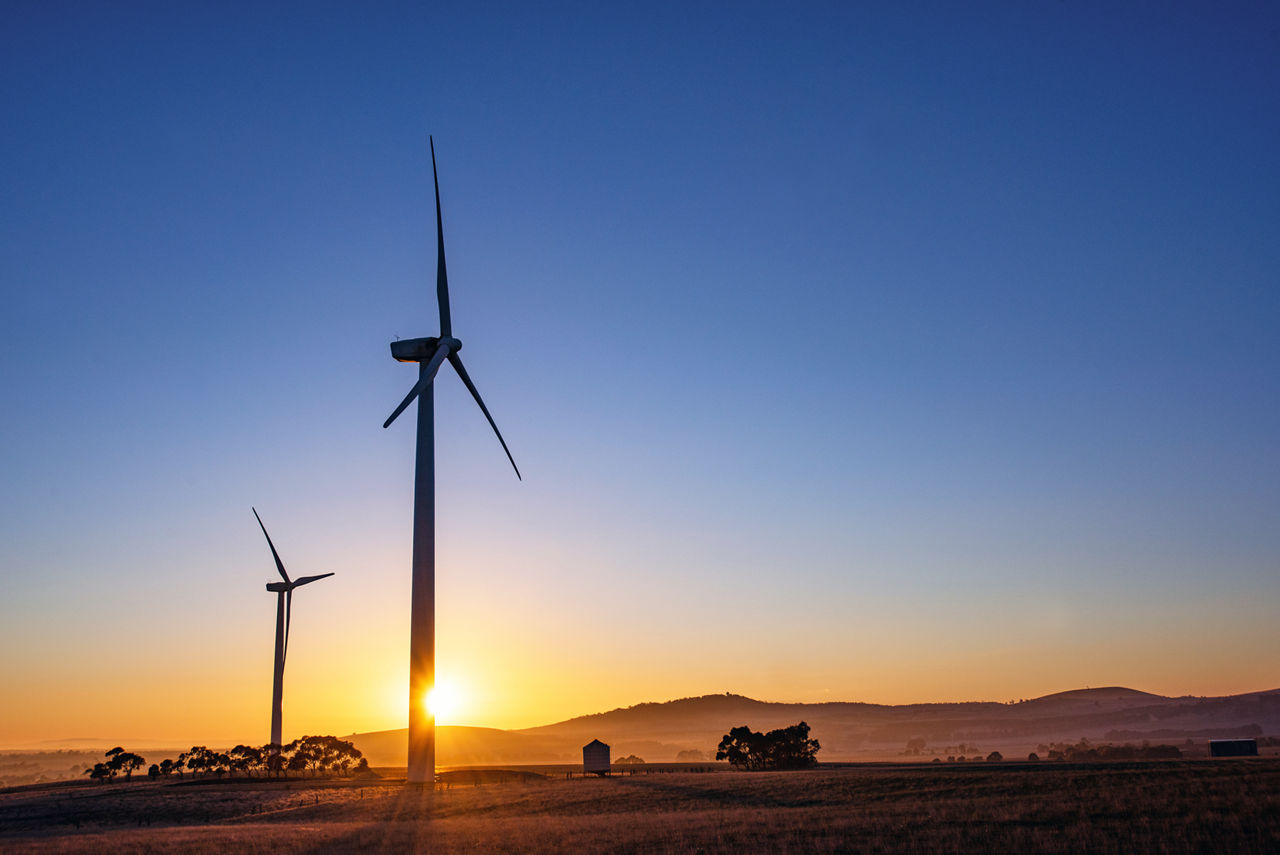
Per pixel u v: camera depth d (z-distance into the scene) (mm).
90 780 155500
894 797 68125
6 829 86438
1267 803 49344
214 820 87625
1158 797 54250
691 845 48312
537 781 119188
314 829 67625
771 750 144625
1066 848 41500
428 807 83250
